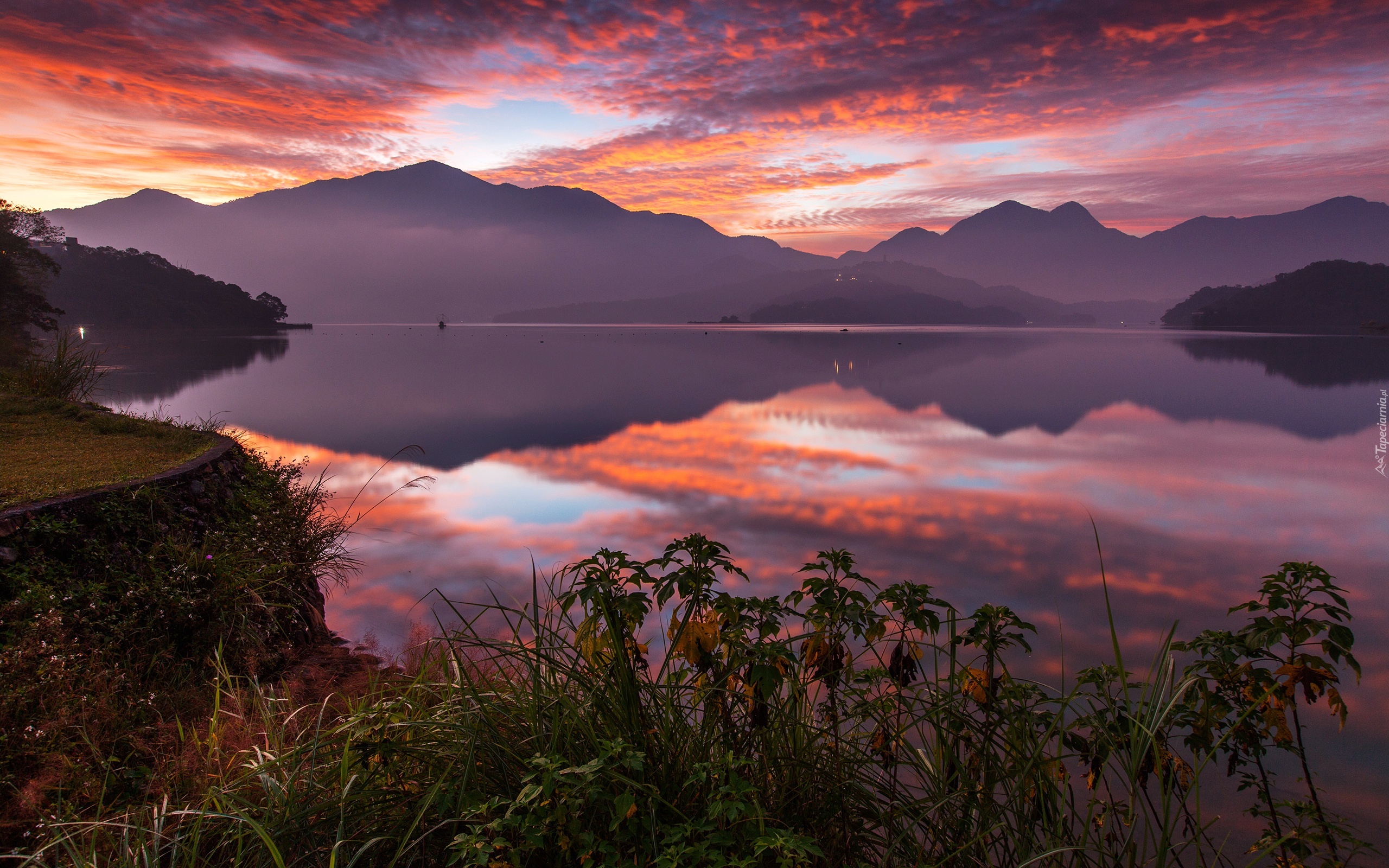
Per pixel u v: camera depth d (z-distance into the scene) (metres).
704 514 12.09
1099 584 8.94
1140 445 21.23
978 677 2.22
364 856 1.94
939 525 11.73
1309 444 21.83
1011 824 2.27
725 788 1.73
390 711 2.34
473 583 7.91
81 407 9.27
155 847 1.90
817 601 2.30
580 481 15.00
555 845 1.80
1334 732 5.07
